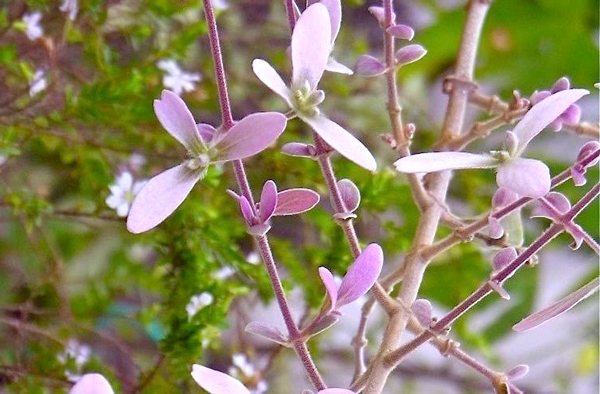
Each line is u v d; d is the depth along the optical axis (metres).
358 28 0.93
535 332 1.12
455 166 0.45
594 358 1.06
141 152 0.62
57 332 0.63
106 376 0.59
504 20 0.97
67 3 0.59
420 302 0.49
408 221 0.67
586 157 0.47
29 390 0.58
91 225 0.66
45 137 0.60
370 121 0.82
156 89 0.60
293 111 0.45
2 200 0.60
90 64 0.63
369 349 0.75
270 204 0.45
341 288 0.45
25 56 0.62
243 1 0.79
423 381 0.97
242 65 0.79
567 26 0.96
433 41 0.94
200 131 0.46
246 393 0.44
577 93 0.46
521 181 0.44
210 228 0.59
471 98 0.58
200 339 0.57
